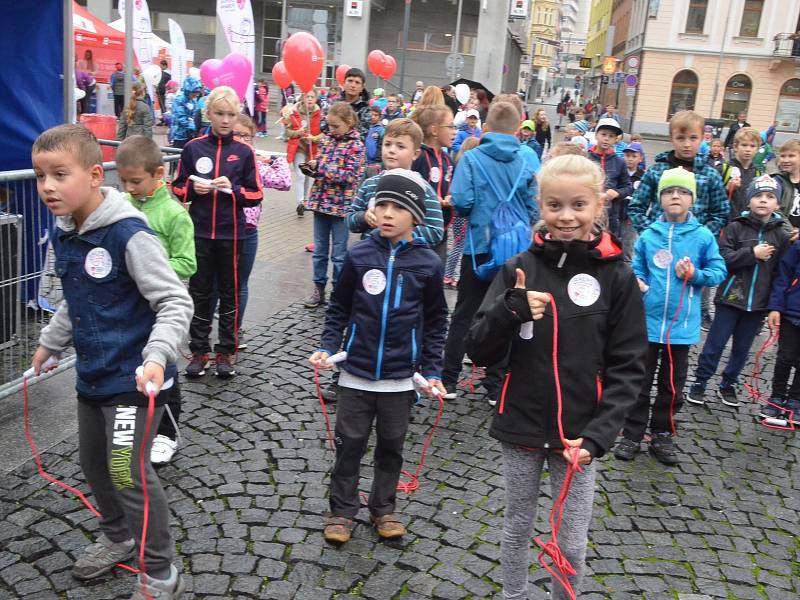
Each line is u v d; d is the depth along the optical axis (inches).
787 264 197.0
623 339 97.0
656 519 145.9
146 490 103.3
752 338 206.7
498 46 1339.8
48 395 179.2
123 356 103.8
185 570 118.1
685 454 177.8
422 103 242.7
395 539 130.4
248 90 443.5
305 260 339.6
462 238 317.7
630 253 344.2
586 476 100.3
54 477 142.3
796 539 142.1
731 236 201.6
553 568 123.6
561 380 96.7
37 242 187.3
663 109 1722.4
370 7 1435.8
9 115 221.3
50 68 221.5
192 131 497.7
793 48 1599.4
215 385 193.5
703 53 1663.4
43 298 190.4
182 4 1519.4
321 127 450.0
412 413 187.8
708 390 223.9
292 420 175.8
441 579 120.5
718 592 122.9
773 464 175.8
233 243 192.5
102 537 119.7
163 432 153.3
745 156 278.2
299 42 351.9
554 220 96.4
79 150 96.8
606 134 319.0
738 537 141.2
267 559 122.3
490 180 184.4
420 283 126.1
